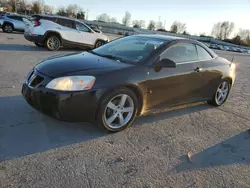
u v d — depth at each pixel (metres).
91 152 3.04
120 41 4.70
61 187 2.39
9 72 6.48
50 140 3.22
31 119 3.73
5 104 4.20
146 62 3.77
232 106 5.50
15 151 2.90
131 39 4.64
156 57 3.88
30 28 11.40
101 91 3.27
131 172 2.73
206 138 3.76
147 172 2.76
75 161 2.83
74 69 3.35
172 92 4.14
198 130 4.03
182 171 2.85
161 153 3.19
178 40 4.33
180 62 4.25
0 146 2.95
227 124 4.41
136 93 3.64
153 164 2.92
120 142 3.36
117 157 2.99
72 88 3.16
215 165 3.04
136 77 3.56
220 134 3.96
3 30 19.84
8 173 2.51
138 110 3.78
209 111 5.01
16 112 3.92
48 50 11.65
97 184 2.48
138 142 3.41
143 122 4.08
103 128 3.47
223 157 3.25
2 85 5.25
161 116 4.44
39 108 3.35
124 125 3.66
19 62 8.03
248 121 4.65
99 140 3.35
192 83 4.45
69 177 2.54
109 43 4.80
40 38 11.29
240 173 2.93
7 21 19.61
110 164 2.84
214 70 4.85
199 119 4.51
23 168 2.61
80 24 12.44
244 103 5.82
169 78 3.99
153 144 3.40
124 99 3.54
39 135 3.31
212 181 2.72
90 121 3.37
